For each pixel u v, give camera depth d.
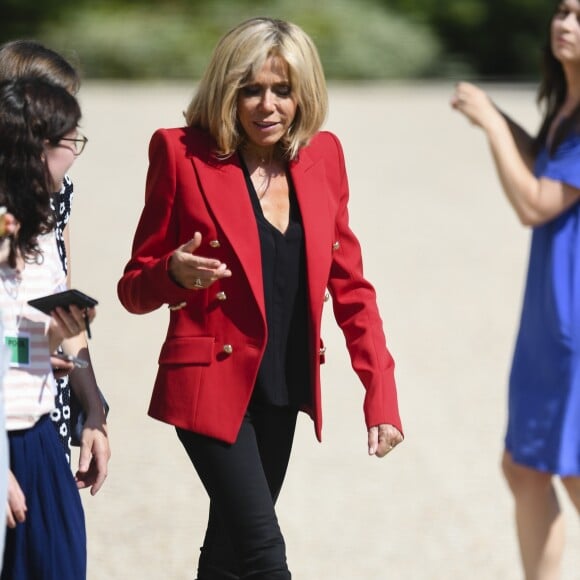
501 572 15.72
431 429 21.47
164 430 20.95
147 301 11.05
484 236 37.91
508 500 18.34
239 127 11.39
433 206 41.94
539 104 13.85
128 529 16.70
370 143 53.59
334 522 17.27
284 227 11.48
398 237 37.31
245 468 11.17
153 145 11.49
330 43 83.88
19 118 9.95
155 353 25.61
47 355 10.23
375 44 85.50
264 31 11.16
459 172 48.09
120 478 18.66
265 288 11.35
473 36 94.25
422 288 31.64
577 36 13.23
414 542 16.64
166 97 67.19
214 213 11.17
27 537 10.27
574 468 12.87
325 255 11.48
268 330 11.38
